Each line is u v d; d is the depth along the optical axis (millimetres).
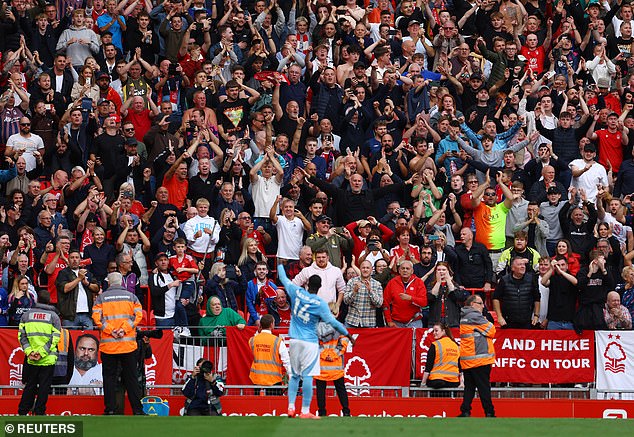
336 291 68812
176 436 43906
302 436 43812
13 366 65125
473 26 95438
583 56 95062
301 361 51156
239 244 72375
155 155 79250
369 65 89938
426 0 95375
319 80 85562
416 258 72688
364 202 75438
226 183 75188
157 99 85562
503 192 75625
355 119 82188
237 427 46500
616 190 81062
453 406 64188
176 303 68125
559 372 67250
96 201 73125
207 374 61406
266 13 91375
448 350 64500
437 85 88688
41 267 69750
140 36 89938
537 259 71562
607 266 68312
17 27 87688
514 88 85625
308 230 74062
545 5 98188
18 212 73312
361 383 66000
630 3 97375
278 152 79125
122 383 60969
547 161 79812
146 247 71750
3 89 84688
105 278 70438
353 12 94500
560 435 44812
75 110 78875
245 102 83500
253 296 69188
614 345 67250
